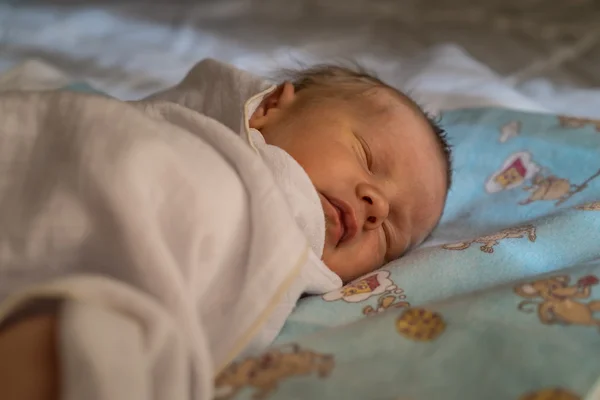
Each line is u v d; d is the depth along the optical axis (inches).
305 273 27.9
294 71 51.1
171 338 18.7
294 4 80.3
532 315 23.2
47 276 21.7
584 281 25.2
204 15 74.4
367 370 21.0
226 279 24.5
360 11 79.9
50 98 24.8
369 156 35.6
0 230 22.0
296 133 35.4
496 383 20.0
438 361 21.2
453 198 41.3
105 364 16.7
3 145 23.8
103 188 21.4
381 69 59.5
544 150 41.6
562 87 58.2
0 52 59.7
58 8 71.7
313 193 30.7
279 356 22.2
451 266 29.9
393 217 36.0
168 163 23.4
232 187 25.4
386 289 28.9
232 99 37.8
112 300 18.4
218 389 21.0
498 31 73.6
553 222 32.7
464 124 45.9
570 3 80.4
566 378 19.9
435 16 78.5
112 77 56.1
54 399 16.8
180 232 23.2
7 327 18.6
